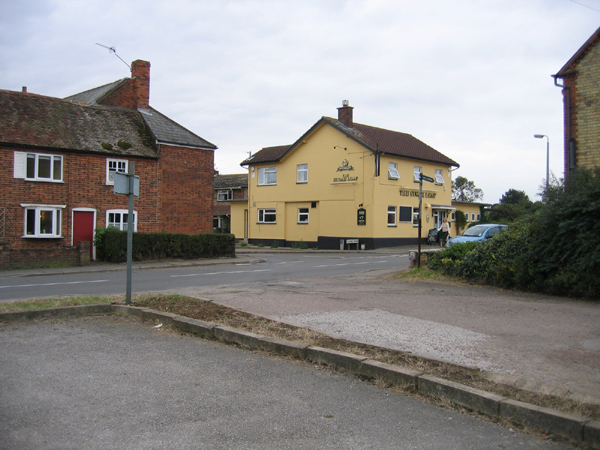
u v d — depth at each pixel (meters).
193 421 4.45
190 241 23.59
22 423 4.34
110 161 24.00
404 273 14.87
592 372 5.43
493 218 43.94
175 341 7.18
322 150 35.38
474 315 8.60
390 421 4.50
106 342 7.07
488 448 4.00
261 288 12.87
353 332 7.32
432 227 37.25
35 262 19.53
